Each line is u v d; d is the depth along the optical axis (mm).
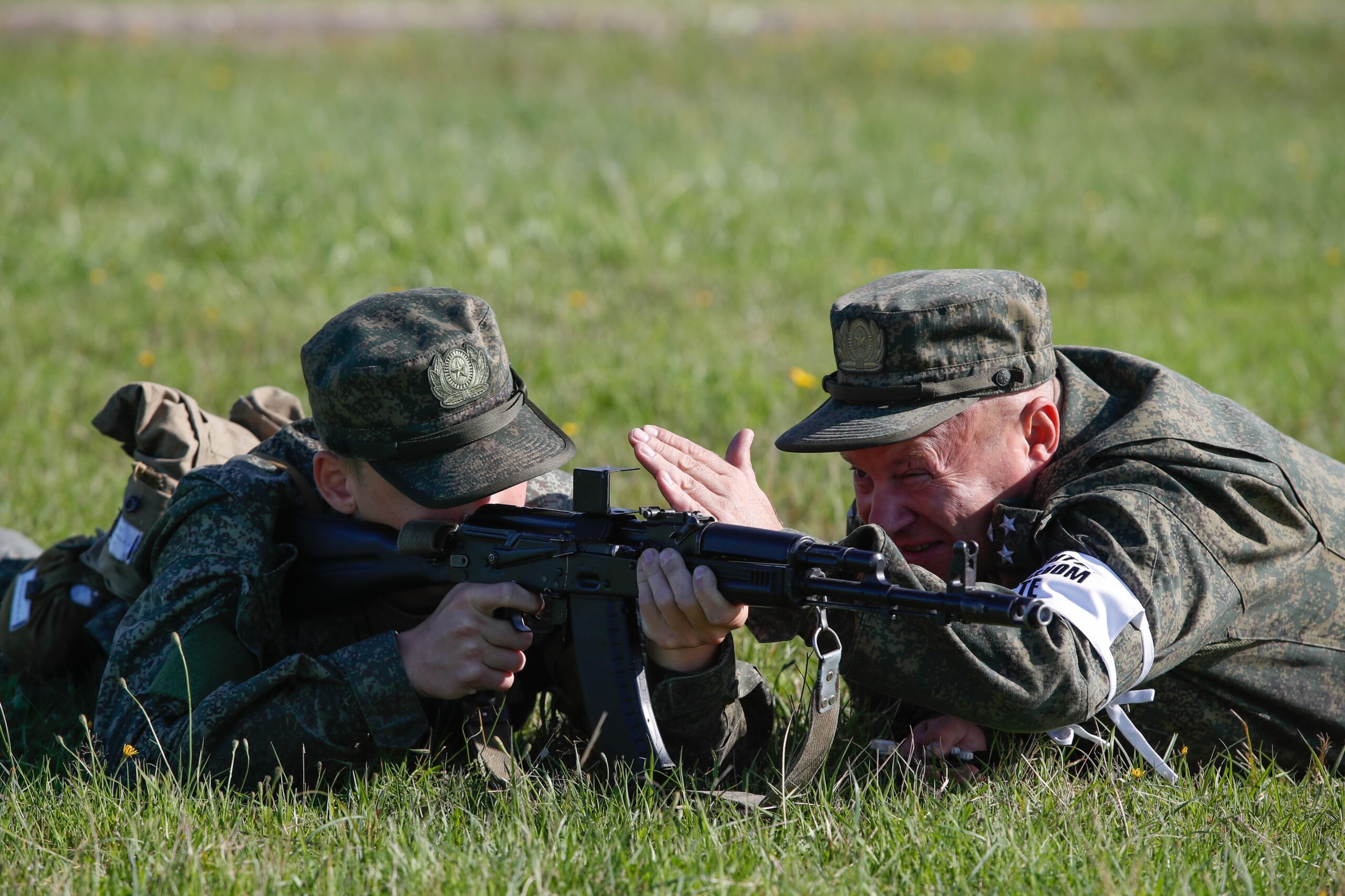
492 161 46250
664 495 9992
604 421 22203
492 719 10625
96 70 66562
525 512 10414
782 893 8570
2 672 14125
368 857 9172
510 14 93125
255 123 51719
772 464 19391
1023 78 74188
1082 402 11273
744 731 11195
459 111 58812
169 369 24688
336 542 10953
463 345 10523
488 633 10008
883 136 56750
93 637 13430
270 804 10156
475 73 73875
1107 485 10414
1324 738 11000
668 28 87250
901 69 75938
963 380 10523
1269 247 39031
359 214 37625
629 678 9844
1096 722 11242
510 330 28047
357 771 10688
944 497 10664
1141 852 9211
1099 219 41812
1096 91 71250
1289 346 28031
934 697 9656
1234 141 56656
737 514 10156
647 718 9836
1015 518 10531
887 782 10883
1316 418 22422
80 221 36156
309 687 10344
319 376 10609
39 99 54188
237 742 10320
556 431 11219
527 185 42562
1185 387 11219
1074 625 9516
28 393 22844
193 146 44938
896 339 10492
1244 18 87000
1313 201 44625
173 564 11008
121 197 39750
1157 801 10211
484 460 10508
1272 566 10594
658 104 64312
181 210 38000
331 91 64562
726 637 10180
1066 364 11555
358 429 10516
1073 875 8766
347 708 10211
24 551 15609
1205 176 48312
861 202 43844
